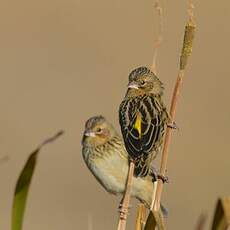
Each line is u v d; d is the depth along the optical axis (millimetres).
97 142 9789
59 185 17703
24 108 20828
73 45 22656
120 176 9695
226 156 18484
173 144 18766
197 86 20719
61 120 20266
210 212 17016
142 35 22578
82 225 16453
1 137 19344
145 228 6176
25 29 23469
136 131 9195
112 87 21172
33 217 16594
